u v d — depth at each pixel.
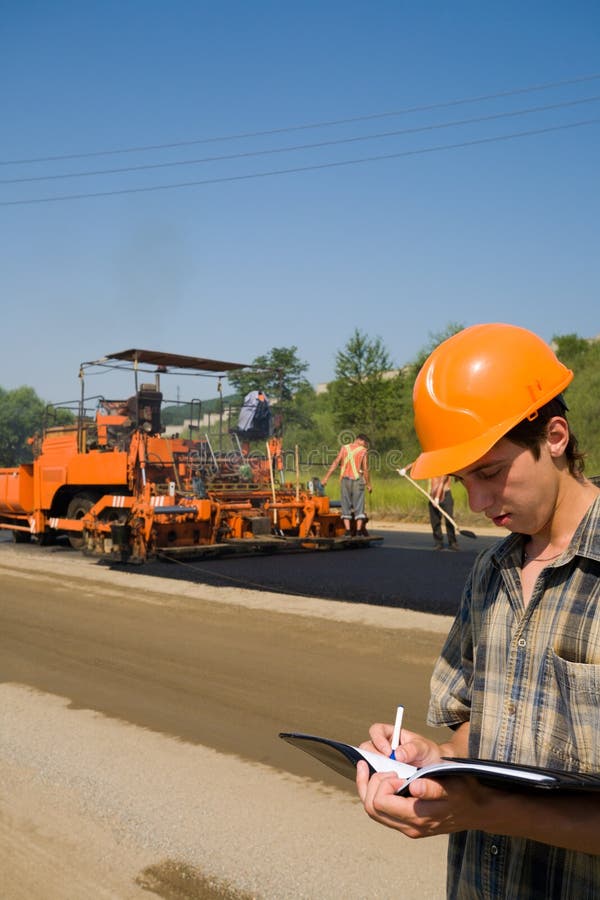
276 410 13.98
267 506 13.03
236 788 3.86
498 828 1.32
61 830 3.49
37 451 14.89
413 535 16.02
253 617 7.70
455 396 1.54
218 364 13.26
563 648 1.42
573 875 1.38
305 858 3.18
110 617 7.91
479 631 1.59
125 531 11.78
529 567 1.55
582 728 1.36
